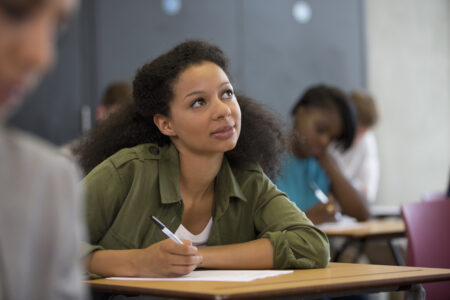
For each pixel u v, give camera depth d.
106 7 5.10
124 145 2.06
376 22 7.01
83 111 4.93
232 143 1.87
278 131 2.19
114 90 3.72
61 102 4.85
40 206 0.87
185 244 1.63
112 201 1.87
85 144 2.14
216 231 1.97
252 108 2.13
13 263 0.84
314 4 6.21
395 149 7.10
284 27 6.04
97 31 5.05
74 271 0.91
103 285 1.53
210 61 1.92
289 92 6.04
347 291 1.46
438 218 2.58
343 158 4.64
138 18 5.26
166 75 1.91
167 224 1.92
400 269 1.73
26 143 0.88
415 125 7.25
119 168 1.89
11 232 0.85
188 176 1.94
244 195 2.00
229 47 5.73
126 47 5.18
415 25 7.30
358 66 6.45
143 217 1.89
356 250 4.02
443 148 7.46
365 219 3.74
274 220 1.93
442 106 7.47
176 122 1.90
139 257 1.67
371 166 4.75
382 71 7.03
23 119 4.69
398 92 7.14
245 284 1.43
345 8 6.39
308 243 1.81
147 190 1.91
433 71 7.42
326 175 3.60
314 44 6.20
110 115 2.14
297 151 3.49
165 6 5.40
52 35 0.84
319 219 3.35
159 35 5.36
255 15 5.88
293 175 3.49
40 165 0.88
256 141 2.08
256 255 1.78
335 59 6.31
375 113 4.68
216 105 1.86
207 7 5.62
